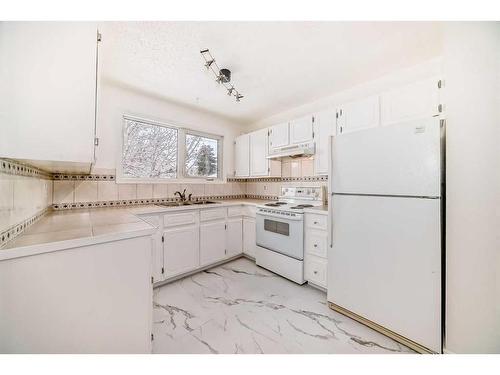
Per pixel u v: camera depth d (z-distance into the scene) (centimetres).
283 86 234
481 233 111
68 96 86
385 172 144
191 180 302
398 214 138
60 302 82
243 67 195
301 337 145
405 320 135
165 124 275
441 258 125
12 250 72
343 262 168
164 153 279
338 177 172
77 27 88
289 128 269
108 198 226
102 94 221
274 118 328
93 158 91
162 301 190
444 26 124
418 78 192
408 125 134
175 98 262
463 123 115
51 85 82
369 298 152
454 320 119
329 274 178
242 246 303
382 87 215
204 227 254
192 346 136
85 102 89
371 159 151
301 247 219
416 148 131
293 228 227
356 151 160
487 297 110
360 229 157
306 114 285
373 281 150
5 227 79
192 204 263
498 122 106
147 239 105
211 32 148
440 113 155
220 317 167
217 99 266
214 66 192
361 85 231
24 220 103
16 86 76
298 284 223
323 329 153
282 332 150
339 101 251
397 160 139
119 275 96
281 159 303
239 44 162
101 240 90
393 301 140
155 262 211
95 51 91
